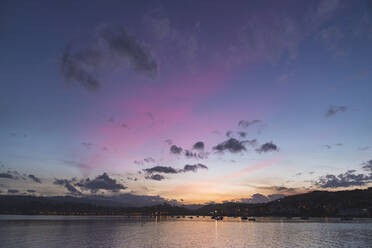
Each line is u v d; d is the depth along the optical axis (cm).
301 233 10975
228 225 19012
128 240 8150
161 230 12706
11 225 15725
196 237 9288
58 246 6775
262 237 9312
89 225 16462
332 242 7706
